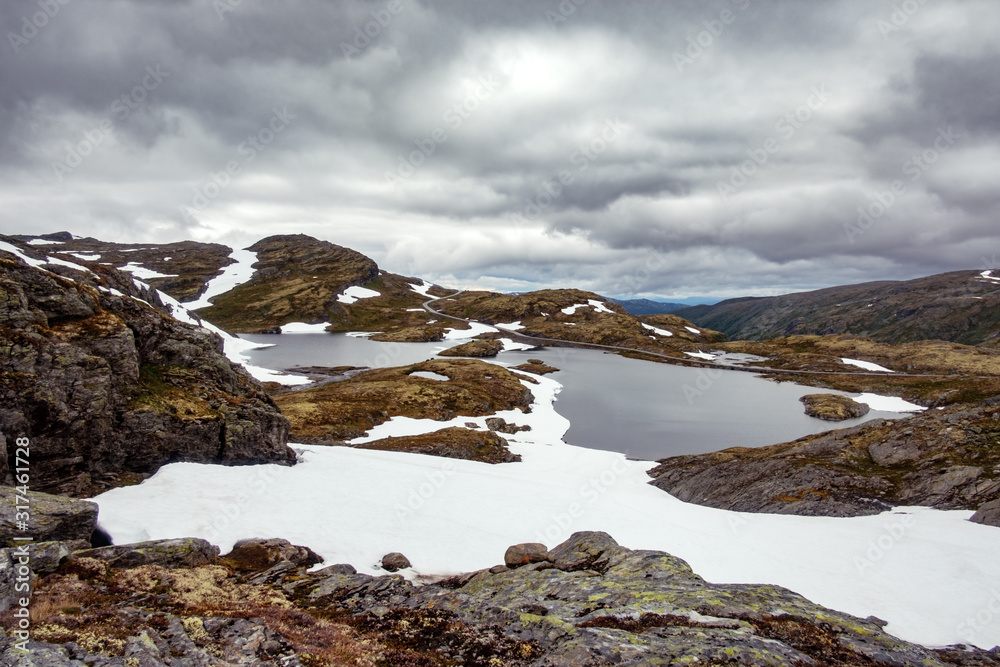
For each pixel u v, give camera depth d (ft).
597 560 96.84
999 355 624.18
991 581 96.63
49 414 106.52
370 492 150.71
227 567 88.17
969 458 157.58
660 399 433.89
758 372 626.64
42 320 117.60
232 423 151.33
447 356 652.48
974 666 69.92
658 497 183.01
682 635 58.03
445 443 241.76
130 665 41.86
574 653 53.31
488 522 138.92
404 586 82.12
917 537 120.88
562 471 221.05
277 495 133.90
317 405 288.10
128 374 132.57
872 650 60.08
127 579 67.97
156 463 131.95
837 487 160.45
